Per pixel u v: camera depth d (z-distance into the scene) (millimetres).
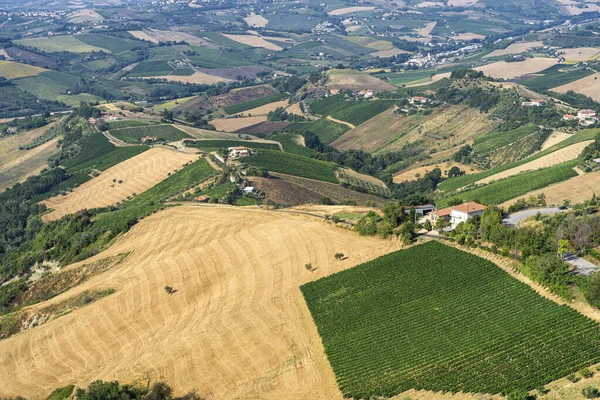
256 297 148500
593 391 92625
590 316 113875
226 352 128125
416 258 149250
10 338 151875
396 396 106562
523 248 138750
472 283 134375
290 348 126562
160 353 131500
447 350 114875
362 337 124750
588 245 138375
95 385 113812
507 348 110875
